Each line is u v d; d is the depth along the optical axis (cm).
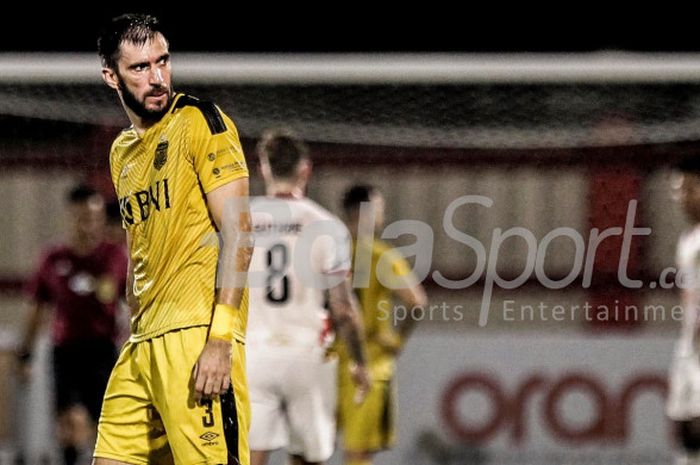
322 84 3503
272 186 2428
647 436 3231
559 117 3634
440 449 3259
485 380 3269
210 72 3328
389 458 3262
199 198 1616
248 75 3331
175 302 1614
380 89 3631
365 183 3328
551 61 3322
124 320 3241
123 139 1675
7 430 3347
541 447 3250
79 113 3641
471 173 3397
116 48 1600
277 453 3191
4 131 3838
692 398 2664
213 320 1581
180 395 1586
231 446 1598
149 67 1599
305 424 2431
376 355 2853
